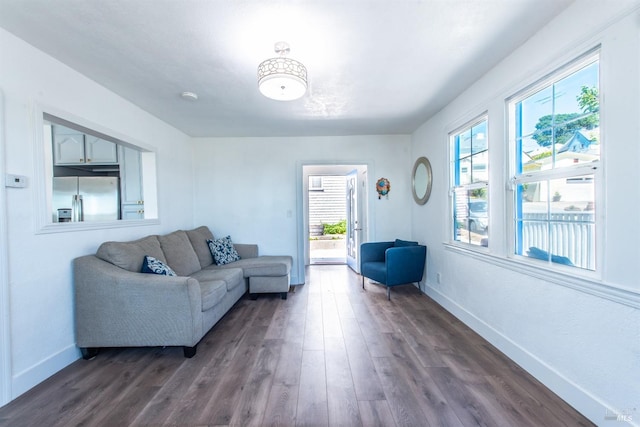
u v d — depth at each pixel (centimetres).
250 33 174
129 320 211
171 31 171
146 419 150
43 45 184
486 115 242
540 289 180
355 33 175
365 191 458
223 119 339
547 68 171
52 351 194
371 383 179
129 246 240
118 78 231
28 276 179
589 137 153
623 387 132
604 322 140
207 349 227
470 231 276
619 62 131
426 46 191
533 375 184
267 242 429
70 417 152
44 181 190
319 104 295
